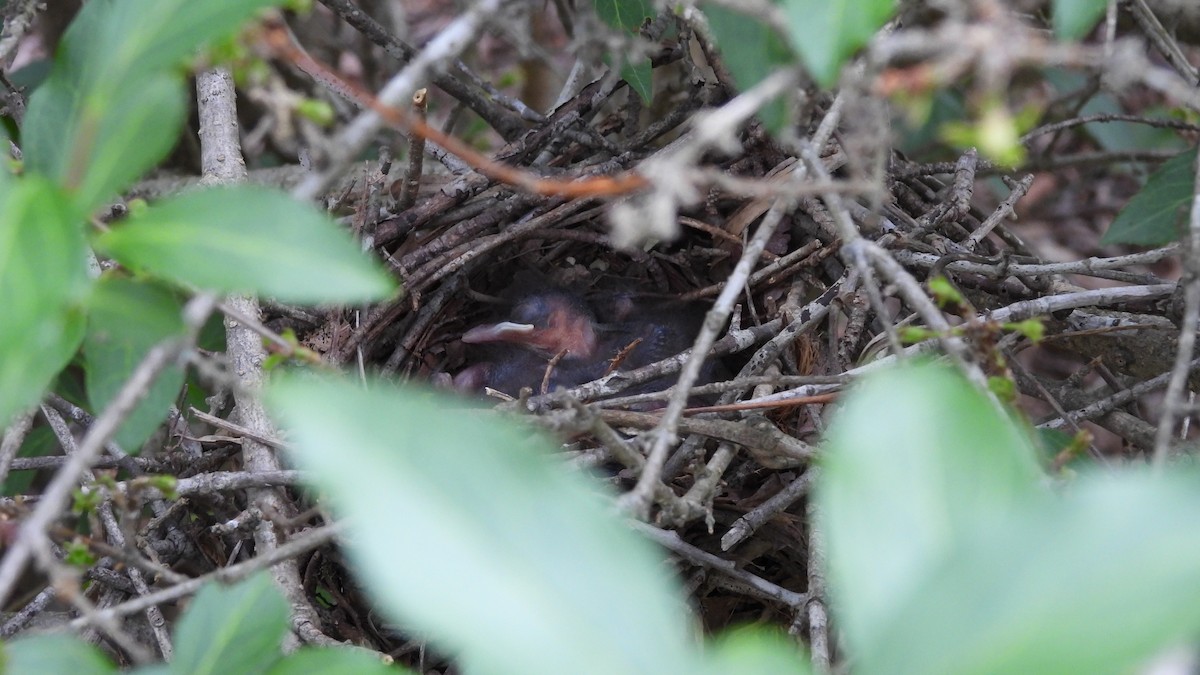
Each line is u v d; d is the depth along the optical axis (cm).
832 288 134
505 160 137
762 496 133
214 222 97
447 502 75
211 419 131
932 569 72
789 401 131
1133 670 69
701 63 137
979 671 67
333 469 73
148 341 108
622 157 137
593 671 73
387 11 147
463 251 137
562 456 131
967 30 101
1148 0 133
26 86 139
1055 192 150
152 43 101
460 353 140
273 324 135
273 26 119
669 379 138
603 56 133
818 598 130
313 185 104
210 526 133
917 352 130
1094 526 68
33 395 99
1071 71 141
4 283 89
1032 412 140
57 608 135
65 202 93
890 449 80
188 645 115
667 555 132
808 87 128
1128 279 133
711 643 133
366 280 96
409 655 133
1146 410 136
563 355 138
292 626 129
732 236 138
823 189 106
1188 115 135
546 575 75
